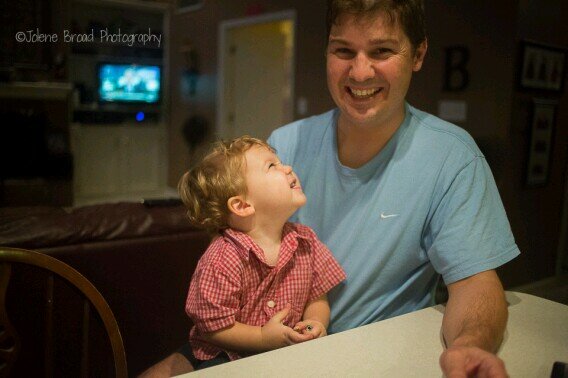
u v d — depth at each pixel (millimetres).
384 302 1191
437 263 1095
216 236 1180
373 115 1110
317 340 908
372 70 1070
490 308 929
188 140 6789
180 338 1689
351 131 1185
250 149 1143
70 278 1021
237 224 1130
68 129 5742
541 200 3668
